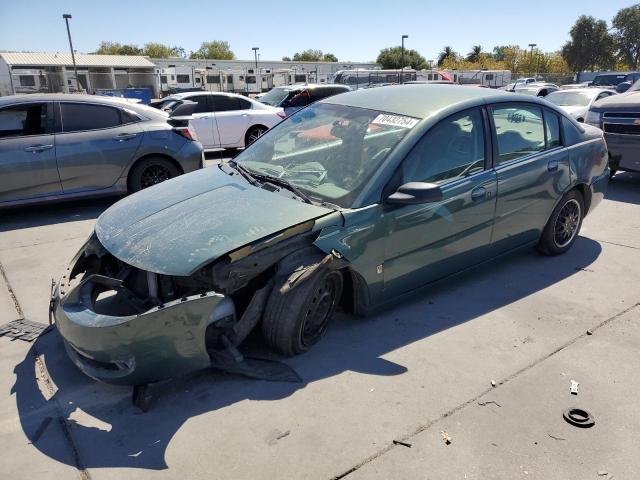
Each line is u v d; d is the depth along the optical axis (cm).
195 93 1204
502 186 397
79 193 654
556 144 455
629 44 7056
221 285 278
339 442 249
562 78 5331
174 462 237
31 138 620
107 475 231
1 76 4194
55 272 464
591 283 429
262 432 256
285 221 298
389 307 365
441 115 364
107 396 285
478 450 244
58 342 341
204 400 279
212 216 308
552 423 262
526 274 447
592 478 228
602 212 645
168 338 263
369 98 415
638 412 271
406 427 259
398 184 334
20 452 245
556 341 340
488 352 327
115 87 4556
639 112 701
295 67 5722
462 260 391
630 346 333
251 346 328
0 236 572
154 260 279
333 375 301
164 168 707
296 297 297
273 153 397
